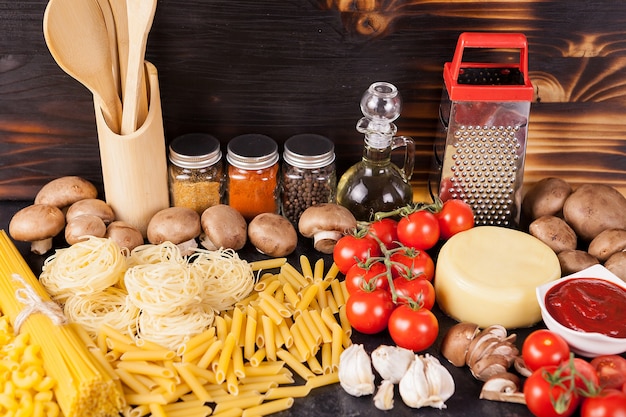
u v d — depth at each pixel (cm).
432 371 93
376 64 112
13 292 99
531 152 120
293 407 94
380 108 107
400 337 96
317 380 96
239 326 98
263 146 112
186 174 111
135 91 103
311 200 113
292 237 108
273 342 98
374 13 108
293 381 96
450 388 94
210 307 102
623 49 112
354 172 113
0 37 108
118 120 107
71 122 114
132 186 108
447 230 108
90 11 100
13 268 102
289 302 103
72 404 88
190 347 95
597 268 101
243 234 109
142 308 98
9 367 92
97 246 102
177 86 113
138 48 100
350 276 102
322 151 111
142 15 99
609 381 92
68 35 99
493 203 114
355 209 112
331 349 98
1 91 111
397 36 110
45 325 95
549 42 111
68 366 91
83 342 96
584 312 96
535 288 100
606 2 109
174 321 98
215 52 110
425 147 119
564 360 92
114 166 107
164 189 110
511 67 108
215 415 92
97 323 99
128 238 106
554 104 116
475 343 96
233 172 111
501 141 109
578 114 117
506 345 96
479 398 95
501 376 94
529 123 117
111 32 103
